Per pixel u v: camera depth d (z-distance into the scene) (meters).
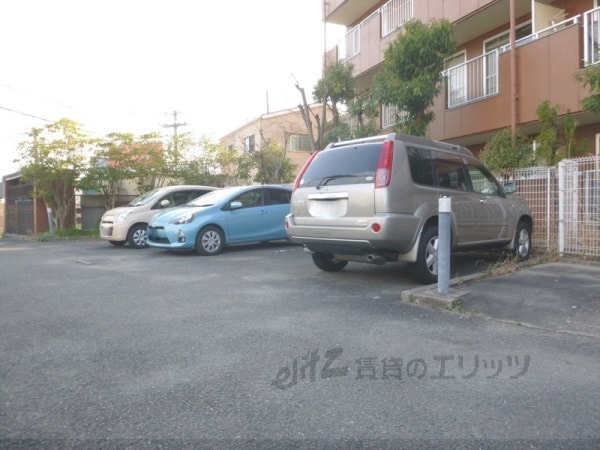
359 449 2.72
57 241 17.16
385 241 6.19
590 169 8.03
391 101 11.80
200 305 5.79
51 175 17.55
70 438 2.85
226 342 4.42
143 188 19.97
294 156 29.03
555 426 2.94
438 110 13.59
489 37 14.01
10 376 3.72
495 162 9.92
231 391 3.42
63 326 4.99
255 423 3.00
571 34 10.04
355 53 17.20
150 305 5.83
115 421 3.03
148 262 9.58
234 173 22.48
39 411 3.17
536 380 3.59
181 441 2.81
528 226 8.63
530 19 12.65
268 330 4.75
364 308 5.55
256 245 12.34
